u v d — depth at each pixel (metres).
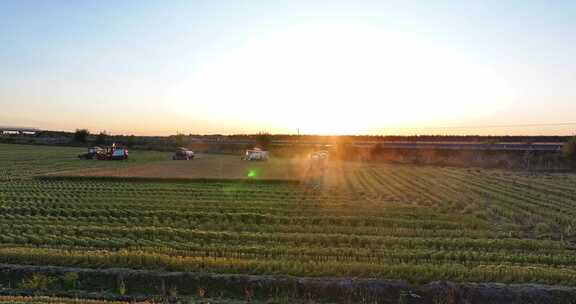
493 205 19.67
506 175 35.97
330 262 10.73
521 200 21.55
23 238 13.02
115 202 20.17
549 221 16.39
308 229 14.91
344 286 9.38
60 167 39.31
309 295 9.22
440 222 15.94
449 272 10.12
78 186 26.08
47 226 14.74
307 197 22.41
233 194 23.31
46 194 22.55
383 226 15.62
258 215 17.09
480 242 13.02
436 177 33.69
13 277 9.98
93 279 9.88
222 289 9.53
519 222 16.39
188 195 22.80
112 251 11.91
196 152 73.56
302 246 12.59
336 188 26.33
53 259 10.87
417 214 17.59
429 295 9.18
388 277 9.98
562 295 9.03
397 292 9.29
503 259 11.41
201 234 13.81
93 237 13.58
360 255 11.57
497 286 9.34
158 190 24.62
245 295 9.34
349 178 32.50
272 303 8.88
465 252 11.84
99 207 18.83
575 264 11.13
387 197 22.53
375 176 34.31
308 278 9.77
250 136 109.44
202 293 9.28
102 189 24.81
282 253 11.77
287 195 23.11
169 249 11.99
